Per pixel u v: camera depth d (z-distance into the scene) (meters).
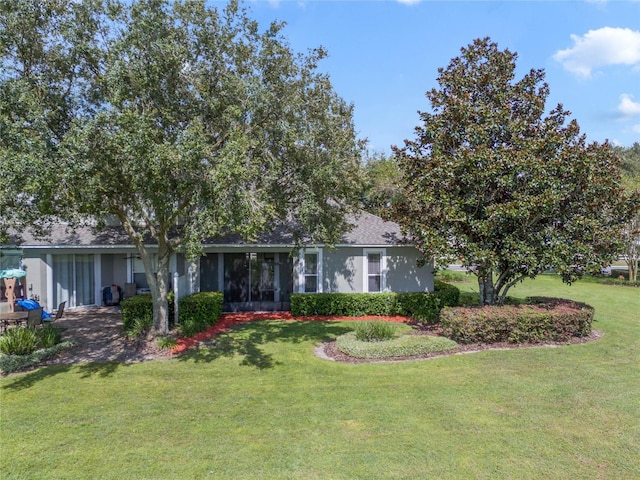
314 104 10.28
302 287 16.88
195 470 5.04
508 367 9.10
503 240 11.78
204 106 9.29
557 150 11.87
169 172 8.23
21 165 6.66
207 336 12.13
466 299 17.95
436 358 9.84
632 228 25.80
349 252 16.98
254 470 5.04
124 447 5.61
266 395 7.54
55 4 8.42
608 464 5.18
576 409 6.85
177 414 6.69
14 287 14.92
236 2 9.23
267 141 9.73
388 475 4.93
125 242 15.40
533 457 5.34
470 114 12.33
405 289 17.20
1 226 9.39
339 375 8.70
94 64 9.01
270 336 12.38
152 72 8.24
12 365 8.89
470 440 5.79
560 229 12.05
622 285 26.30
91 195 7.79
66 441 5.77
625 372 8.77
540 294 22.00
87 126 7.23
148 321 12.07
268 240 16.14
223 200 8.03
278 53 9.52
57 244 14.99
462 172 11.81
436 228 12.84
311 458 5.32
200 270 17.36
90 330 12.82
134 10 7.94
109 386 7.98
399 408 6.91
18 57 8.61
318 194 11.16
